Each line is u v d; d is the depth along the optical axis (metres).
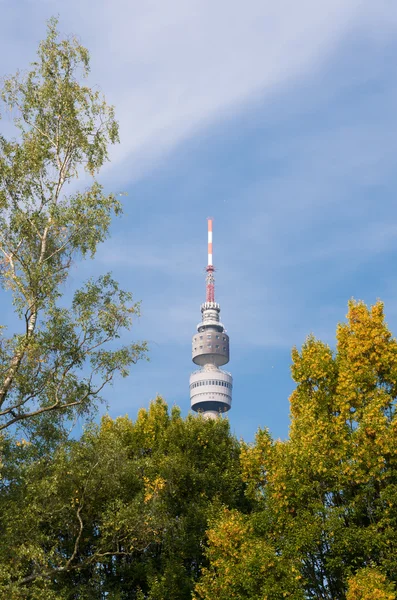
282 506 26.59
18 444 26.73
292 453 27.00
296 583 24.52
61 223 27.53
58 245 29.00
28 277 26.45
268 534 27.09
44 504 26.75
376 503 26.03
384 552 24.84
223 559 26.88
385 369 28.86
